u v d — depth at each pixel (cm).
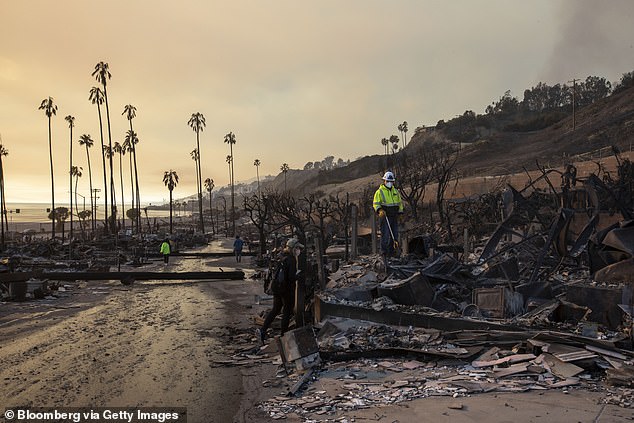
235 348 938
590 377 604
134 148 10744
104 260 3600
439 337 779
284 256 973
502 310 835
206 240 7669
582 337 667
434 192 5806
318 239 1170
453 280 994
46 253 4175
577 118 11725
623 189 1584
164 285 2275
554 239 1023
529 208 1156
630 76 13000
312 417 537
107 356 885
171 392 667
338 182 16612
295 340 741
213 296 1825
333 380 667
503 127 15650
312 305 1027
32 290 1814
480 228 2444
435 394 577
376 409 544
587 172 4925
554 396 548
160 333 1114
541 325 758
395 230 1167
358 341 803
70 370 788
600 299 778
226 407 599
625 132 8750
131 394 661
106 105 9112
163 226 12431
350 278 1143
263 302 1593
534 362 652
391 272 1070
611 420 475
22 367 808
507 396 556
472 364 679
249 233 6406
